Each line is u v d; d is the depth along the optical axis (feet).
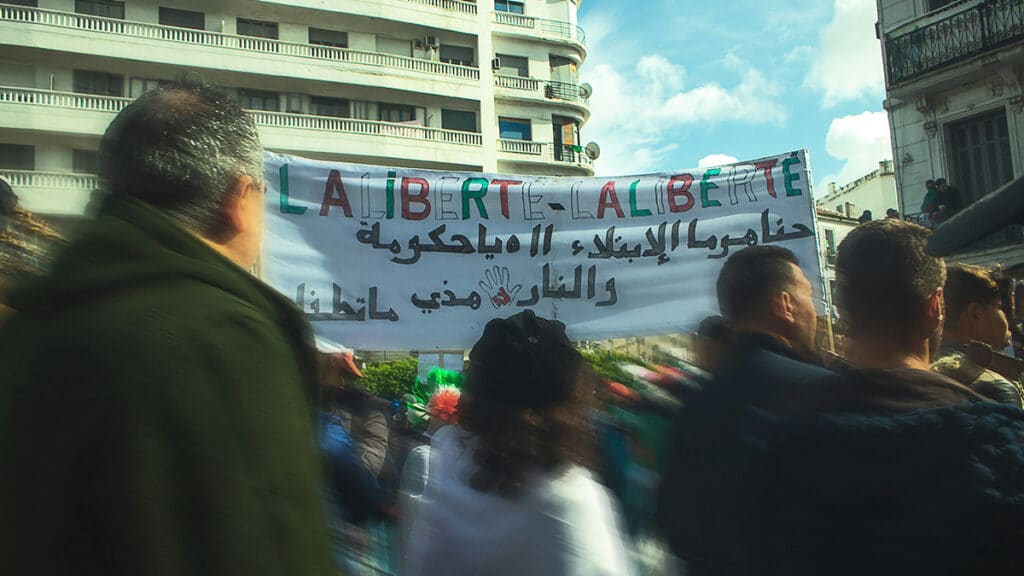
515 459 6.12
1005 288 8.61
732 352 5.54
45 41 71.61
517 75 104.17
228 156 4.38
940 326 5.39
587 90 108.99
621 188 15.47
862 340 5.31
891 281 5.16
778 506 4.69
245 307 3.79
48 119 67.41
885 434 4.47
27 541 3.30
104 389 3.34
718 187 15.43
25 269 4.23
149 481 3.23
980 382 7.09
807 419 4.71
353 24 89.45
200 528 3.26
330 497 6.32
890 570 4.33
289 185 14.47
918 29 41.98
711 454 5.15
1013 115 38.32
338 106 86.79
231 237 4.47
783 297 6.18
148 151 4.14
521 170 100.01
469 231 15.01
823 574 4.49
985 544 4.24
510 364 6.23
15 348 3.62
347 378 10.37
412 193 14.88
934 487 4.35
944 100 41.24
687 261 15.26
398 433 12.55
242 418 3.46
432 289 14.74
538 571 5.89
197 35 78.02
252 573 3.31
